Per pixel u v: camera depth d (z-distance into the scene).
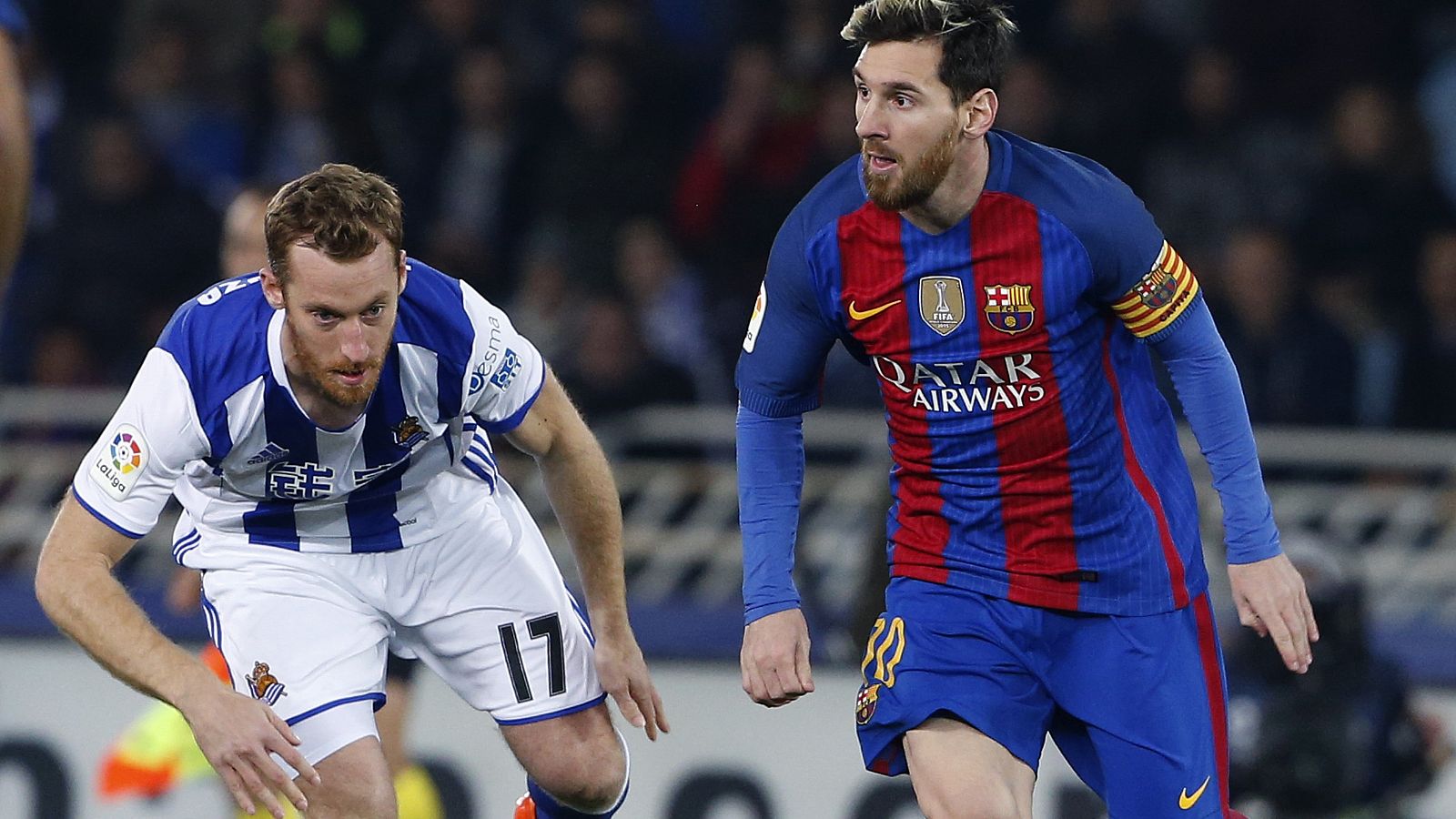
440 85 30.36
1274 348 27.27
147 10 33.38
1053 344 12.29
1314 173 30.36
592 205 29.28
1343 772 18.83
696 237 29.64
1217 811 13.19
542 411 13.27
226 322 12.29
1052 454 12.55
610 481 13.84
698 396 26.31
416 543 13.64
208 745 11.73
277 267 11.51
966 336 12.33
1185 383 12.62
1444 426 27.72
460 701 22.28
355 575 13.53
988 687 12.75
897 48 11.74
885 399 12.97
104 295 27.95
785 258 12.70
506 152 29.92
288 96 29.31
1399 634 23.02
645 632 22.88
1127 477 12.74
